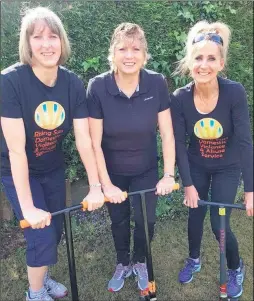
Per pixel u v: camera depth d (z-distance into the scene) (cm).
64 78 225
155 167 262
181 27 394
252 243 332
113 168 254
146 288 267
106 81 234
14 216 358
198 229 282
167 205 370
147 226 240
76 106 231
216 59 229
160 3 380
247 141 238
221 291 239
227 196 256
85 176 386
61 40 217
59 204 259
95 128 238
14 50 340
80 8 356
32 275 238
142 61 229
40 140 230
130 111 235
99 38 366
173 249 331
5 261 320
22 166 217
